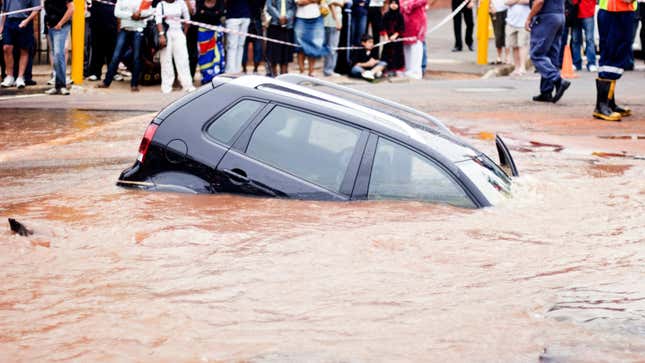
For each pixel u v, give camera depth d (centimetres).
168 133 761
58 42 1869
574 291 528
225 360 417
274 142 749
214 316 477
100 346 433
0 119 1432
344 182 738
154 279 538
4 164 996
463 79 2375
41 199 752
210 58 2038
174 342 439
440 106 1650
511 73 2448
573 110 1609
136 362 414
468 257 598
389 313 485
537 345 439
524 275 560
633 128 1383
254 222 668
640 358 421
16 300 497
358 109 764
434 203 735
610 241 647
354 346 436
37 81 2091
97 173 927
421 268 571
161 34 1934
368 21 2380
